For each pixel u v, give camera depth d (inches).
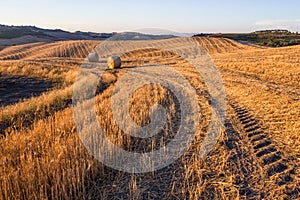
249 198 143.7
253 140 224.2
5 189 122.9
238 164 179.3
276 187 153.3
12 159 156.0
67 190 136.4
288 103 342.0
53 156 157.6
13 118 299.0
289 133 234.1
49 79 662.5
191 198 140.2
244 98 395.5
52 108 354.0
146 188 152.3
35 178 134.3
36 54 1887.3
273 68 725.3
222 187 151.6
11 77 640.4
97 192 146.6
